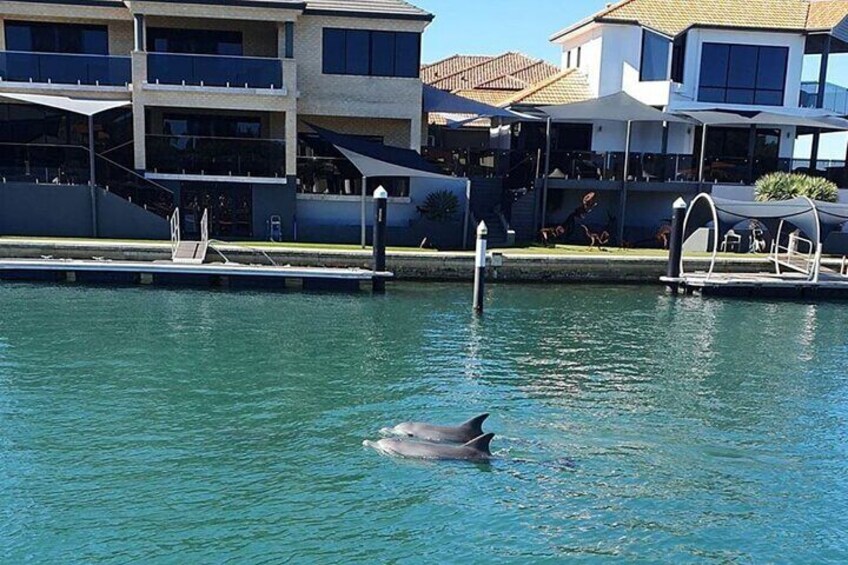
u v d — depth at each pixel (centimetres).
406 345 1777
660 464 1129
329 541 884
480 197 3453
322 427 1231
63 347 1652
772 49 3634
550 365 1652
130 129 3183
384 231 2434
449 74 5050
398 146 3397
